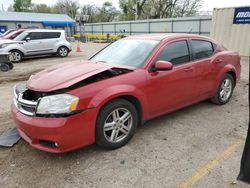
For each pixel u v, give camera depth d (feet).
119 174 9.81
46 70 12.63
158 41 13.70
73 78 10.66
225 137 12.72
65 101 9.73
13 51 41.91
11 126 14.19
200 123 14.46
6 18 143.23
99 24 134.82
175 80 13.47
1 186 9.24
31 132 10.01
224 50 17.31
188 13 146.82
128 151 11.43
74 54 55.47
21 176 9.78
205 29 82.33
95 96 10.34
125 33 118.11
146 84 12.10
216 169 10.00
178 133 13.17
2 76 29.89
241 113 16.02
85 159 10.83
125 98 11.73
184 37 14.71
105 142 11.07
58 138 9.66
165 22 96.89
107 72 11.45
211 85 16.16
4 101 19.42
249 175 6.71
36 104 10.02
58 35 48.70
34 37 45.09
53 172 9.99
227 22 40.68
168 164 10.40
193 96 15.07
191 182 9.25
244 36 39.11
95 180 9.48
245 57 39.75
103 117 10.68
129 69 11.96
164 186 9.08
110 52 14.78
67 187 9.14
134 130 12.15
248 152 6.71
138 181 9.37
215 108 16.92
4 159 10.90
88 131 10.32
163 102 13.21
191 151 11.38
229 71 17.33
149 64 12.50
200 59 15.17
